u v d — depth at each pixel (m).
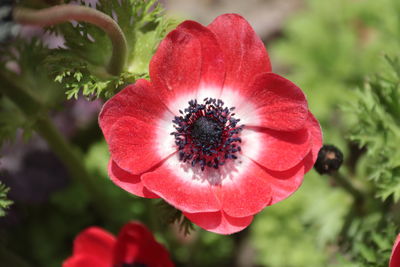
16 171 0.49
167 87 0.36
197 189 0.36
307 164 0.36
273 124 0.36
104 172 0.50
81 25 0.38
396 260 0.35
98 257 0.41
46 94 0.42
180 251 0.52
